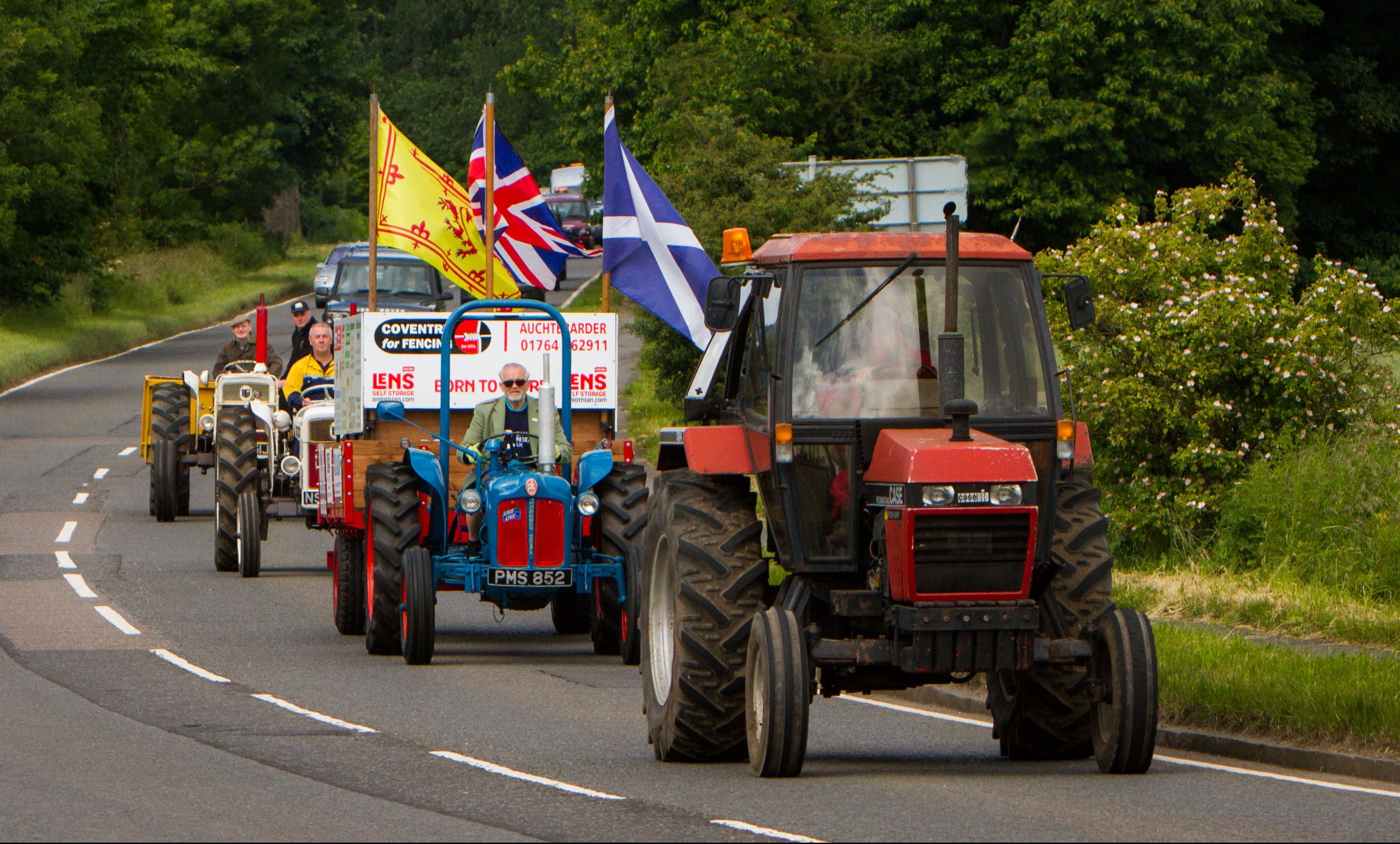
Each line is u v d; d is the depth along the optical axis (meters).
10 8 121.50
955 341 22.77
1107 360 45.75
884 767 24.62
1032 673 24.11
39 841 19.33
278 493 50.44
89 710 29.14
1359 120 128.50
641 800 21.61
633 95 132.00
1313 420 45.88
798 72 111.75
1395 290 129.38
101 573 48.19
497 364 39.94
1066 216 108.75
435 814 20.75
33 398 96.88
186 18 198.00
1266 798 21.44
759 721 23.22
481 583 35.28
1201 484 44.81
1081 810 20.62
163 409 59.94
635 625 35.06
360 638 38.88
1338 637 34.41
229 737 26.64
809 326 24.12
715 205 69.56
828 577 24.16
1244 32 109.88
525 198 56.41
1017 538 22.28
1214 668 28.31
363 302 101.88
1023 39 110.44
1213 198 48.78
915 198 78.50
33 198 126.31
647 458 67.94
